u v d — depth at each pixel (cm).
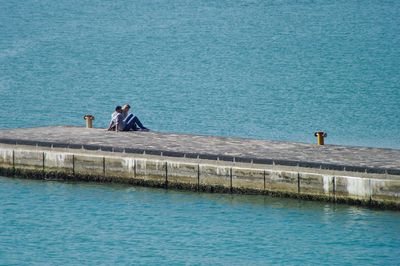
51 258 14675
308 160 16100
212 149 16950
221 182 16450
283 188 16100
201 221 15775
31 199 16788
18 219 16112
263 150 16875
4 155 17712
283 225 15475
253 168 16225
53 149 17425
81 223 15900
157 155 16788
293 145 17250
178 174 16688
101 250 14925
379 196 15500
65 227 15788
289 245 14888
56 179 17450
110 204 16462
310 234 15175
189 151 16775
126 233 15488
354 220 15425
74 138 17825
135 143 17425
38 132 18412
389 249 14650
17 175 17675
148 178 16888
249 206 16100
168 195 16638
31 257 14738
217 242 15075
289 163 16025
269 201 16162
